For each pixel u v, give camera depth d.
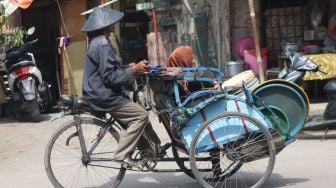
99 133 8.31
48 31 19.69
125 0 19.83
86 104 8.09
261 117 8.27
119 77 7.85
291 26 18.30
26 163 11.01
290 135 8.57
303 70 9.37
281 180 8.98
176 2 17.81
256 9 17.67
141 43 19.80
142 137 8.20
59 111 17.27
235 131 8.13
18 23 18.44
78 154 10.08
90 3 18.39
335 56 16.08
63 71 18.25
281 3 18.33
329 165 9.83
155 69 8.05
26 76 15.37
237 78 8.55
